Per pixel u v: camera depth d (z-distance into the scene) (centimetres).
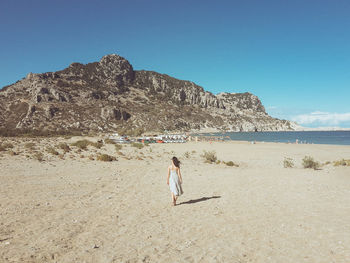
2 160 1689
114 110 19125
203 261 354
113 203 723
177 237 455
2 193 809
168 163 1964
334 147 4606
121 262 352
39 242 429
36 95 17625
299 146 4997
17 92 19638
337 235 438
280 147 4603
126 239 446
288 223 519
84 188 933
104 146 3694
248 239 439
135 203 725
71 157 2027
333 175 1292
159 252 388
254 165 2073
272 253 378
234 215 596
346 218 537
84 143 3581
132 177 1214
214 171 1515
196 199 784
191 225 525
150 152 3052
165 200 767
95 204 709
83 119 16750
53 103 17825
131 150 3180
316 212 596
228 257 366
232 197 798
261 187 963
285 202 713
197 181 1135
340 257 354
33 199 747
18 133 7550
